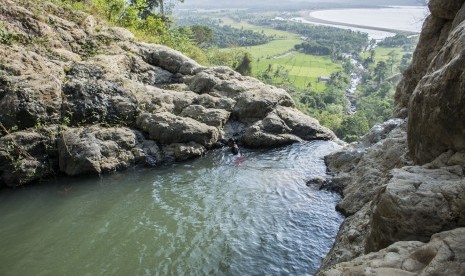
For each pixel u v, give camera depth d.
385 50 160.75
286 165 20.78
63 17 26.58
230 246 13.89
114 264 13.03
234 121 24.58
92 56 24.92
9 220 15.59
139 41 29.03
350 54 168.88
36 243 14.15
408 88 19.50
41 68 21.08
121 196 17.48
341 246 12.21
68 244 14.10
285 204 16.70
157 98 23.42
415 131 10.62
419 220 7.97
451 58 10.09
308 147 23.41
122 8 34.28
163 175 19.50
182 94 24.55
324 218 15.54
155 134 21.39
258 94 25.47
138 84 23.92
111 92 22.06
